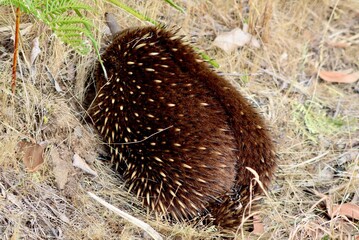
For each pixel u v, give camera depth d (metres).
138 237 4.27
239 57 5.82
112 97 4.61
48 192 4.23
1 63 4.63
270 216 4.66
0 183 4.08
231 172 4.29
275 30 6.16
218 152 4.26
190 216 4.37
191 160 4.27
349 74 6.18
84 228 4.16
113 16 5.05
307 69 6.20
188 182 4.28
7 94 4.46
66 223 4.12
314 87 5.91
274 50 6.09
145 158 4.42
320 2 6.62
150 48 4.64
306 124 5.62
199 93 4.41
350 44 6.50
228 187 4.28
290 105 5.74
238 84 5.66
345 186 5.02
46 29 4.81
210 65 4.84
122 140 4.54
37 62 4.73
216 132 4.30
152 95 4.45
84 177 4.50
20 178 4.18
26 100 4.48
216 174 4.25
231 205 4.30
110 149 4.71
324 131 5.61
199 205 4.30
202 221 4.36
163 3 5.74
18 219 3.95
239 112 4.43
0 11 4.77
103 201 4.30
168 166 4.32
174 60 4.61
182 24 5.77
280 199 4.92
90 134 4.74
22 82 4.57
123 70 4.63
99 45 5.04
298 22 6.38
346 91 6.11
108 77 4.72
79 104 4.88
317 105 5.85
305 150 5.41
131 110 4.50
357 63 6.38
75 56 4.98
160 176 4.36
